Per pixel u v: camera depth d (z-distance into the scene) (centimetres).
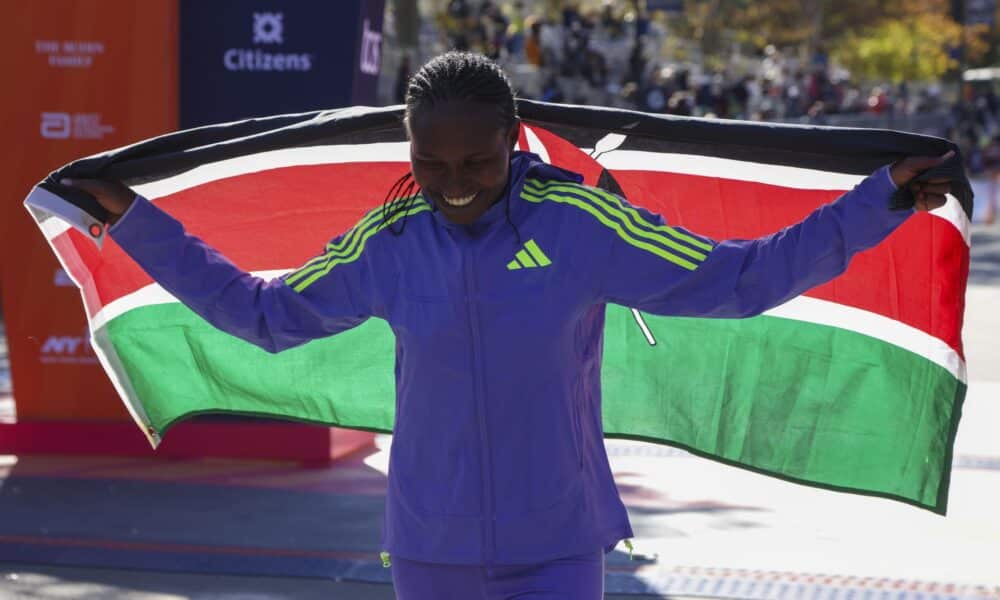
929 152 640
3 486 1556
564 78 6631
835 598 1146
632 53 7006
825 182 743
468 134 558
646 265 598
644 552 1279
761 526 1378
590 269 596
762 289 606
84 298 779
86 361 1728
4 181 1698
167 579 1206
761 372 785
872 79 12306
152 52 1644
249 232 810
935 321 745
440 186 574
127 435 1705
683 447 809
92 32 1655
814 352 774
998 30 13338
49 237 749
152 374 807
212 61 1658
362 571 1230
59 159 1680
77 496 1512
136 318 794
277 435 1680
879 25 11300
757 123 671
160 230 645
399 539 616
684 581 1191
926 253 736
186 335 800
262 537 1346
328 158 780
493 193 586
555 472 602
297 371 809
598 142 744
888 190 603
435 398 599
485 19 7012
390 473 623
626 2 8450
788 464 790
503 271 588
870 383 768
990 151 8825
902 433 766
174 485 1564
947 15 11788
